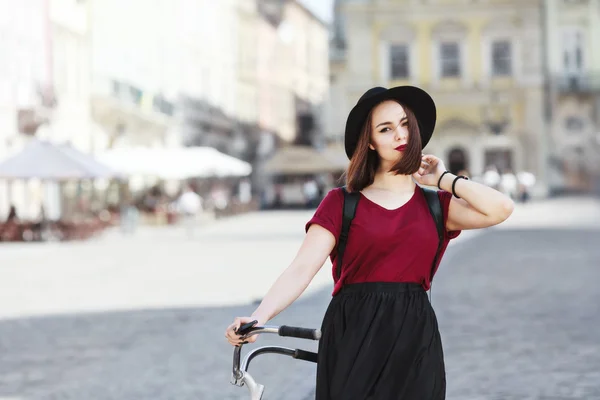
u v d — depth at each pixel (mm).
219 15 60781
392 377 3576
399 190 3791
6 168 27828
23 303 14945
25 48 33188
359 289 3688
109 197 41219
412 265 3688
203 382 8766
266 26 69562
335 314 3691
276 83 71938
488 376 8742
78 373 9336
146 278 18625
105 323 12648
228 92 62812
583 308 13109
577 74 55281
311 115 80000
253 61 67375
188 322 12562
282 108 73375
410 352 3602
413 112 3775
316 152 52844
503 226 33500
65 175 27859
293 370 9211
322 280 17188
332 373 3629
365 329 3619
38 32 34281
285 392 8172
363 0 55281
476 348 10172
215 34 59719
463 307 13359
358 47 55438
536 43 55375
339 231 3709
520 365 9242
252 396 3652
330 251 3725
